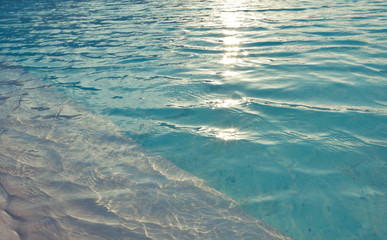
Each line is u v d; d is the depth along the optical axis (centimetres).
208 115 328
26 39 736
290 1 1334
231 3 1332
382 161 238
